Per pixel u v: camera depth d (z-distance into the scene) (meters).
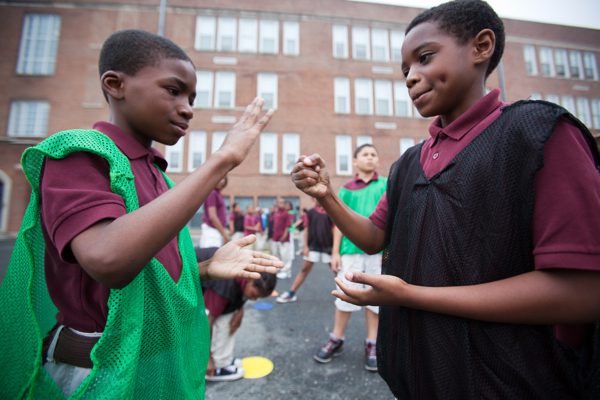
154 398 0.75
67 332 0.75
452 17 0.74
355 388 2.02
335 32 16.45
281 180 15.63
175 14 15.14
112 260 0.57
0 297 0.75
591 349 0.69
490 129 0.71
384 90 16.55
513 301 0.60
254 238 1.15
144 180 0.85
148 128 0.84
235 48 15.66
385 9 16.81
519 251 0.65
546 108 0.64
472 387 0.64
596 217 0.56
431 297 0.67
